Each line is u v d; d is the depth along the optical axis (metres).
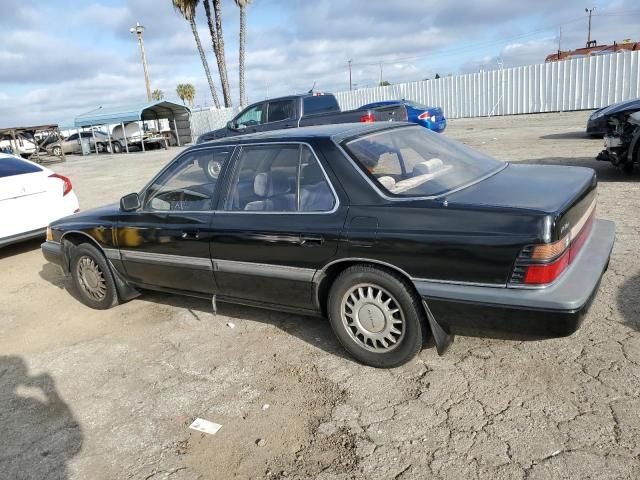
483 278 2.98
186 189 4.38
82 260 5.27
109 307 5.25
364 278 3.41
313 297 3.70
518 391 3.15
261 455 2.91
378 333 3.49
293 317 4.59
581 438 2.71
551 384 3.17
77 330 4.90
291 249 3.65
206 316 4.83
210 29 30.28
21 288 6.40
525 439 2.75
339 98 29.56
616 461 2.53
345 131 3.86
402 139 3.99
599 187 7.64
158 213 4.51
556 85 22.45
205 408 3.41
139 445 3.11
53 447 3.19
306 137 3.75
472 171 3.80
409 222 3.20
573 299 2.79
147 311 5.12
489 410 3.02
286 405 3.33
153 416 3.39
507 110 24.17
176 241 4.34
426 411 3.09
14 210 7.12
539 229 2.83
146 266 4.69
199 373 3.84
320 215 3.54
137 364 4.10
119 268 4.97
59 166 24.25
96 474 2.91
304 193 3.67
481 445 2.76
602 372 3.22
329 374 3.62
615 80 20.91
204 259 4.20
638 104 9.63
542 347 3.58
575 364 3.34
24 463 3.07
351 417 3.13
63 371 4.12
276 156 3.85
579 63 21.61
